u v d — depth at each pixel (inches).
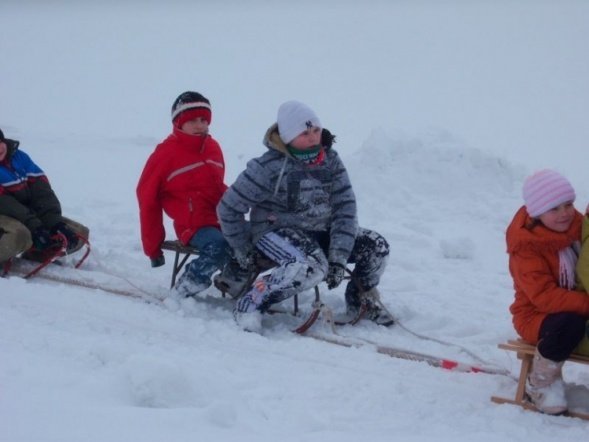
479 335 302.0
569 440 203.9
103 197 563.8
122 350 235.1
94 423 176.4
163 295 317.1
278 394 223.0
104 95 2714.1
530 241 222.4
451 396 234.7
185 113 313.1
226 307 315.6
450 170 542.6
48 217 347.3
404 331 303.9
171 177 313.7
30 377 206.7
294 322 306.5
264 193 292.2
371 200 526.6
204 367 234.7
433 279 387.5
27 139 892.0
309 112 287.3
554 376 223.1
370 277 308.0
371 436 194.4
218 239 307.1
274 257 292.7
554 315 220.7
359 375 248.4
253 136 1306.6
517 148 1462.8
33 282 327.9
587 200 542.0
